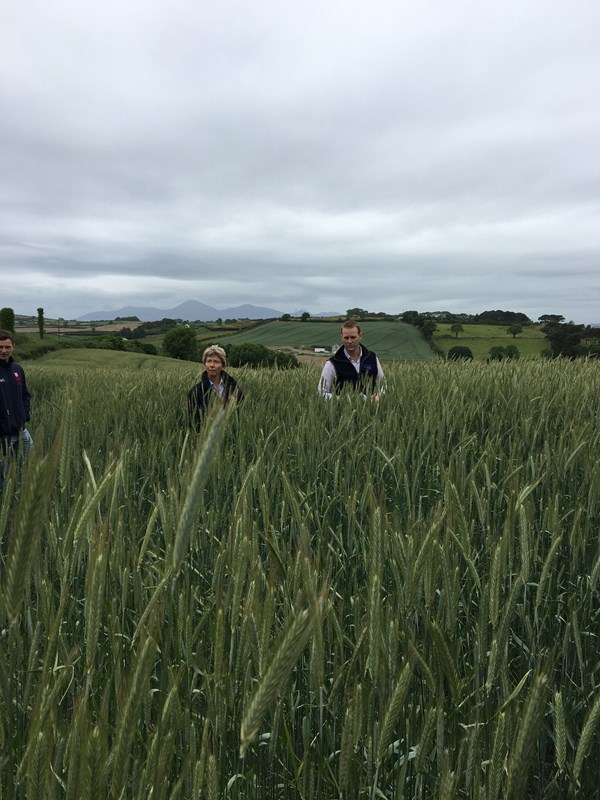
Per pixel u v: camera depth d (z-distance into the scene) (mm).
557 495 2023
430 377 6879
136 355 66438
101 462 3578
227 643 1733
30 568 899
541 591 1757
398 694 1215
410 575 1540
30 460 903
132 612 1953
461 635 2080
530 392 5520
